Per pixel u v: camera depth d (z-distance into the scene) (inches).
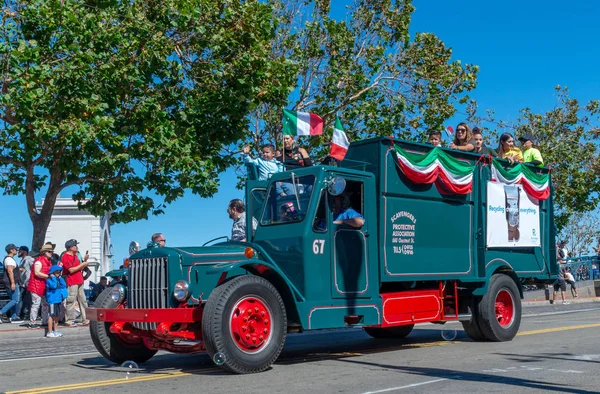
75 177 741.9
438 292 391.2
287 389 253.4
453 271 396.2
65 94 666.2
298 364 323.9
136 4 720.3
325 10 965.8
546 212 476.7
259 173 382.6
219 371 303.6
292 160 404.8
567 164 1437.0
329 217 334.3
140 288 313.1
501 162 440.1
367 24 982.4
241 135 789.2
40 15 664.4
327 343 430.3
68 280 636.7
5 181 740.0
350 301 336.8
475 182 419.2
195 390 256.1
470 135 464.4
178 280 299.3
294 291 317.1
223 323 285.6
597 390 244.8
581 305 948.6
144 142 716.7
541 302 1017.5
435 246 387.2
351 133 986.1
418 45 995.3
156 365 338.6
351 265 341.4
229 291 289.0
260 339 296.8
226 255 319.9
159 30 737.0
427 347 392.5
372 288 349.7
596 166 1430.9
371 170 363.3
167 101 759.1
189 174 748.0
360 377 280.1
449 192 399.2
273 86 786.8
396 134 994.7
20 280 708.7
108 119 658.2
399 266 363.9
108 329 335.3
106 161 676.7
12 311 708.0
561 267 1150.3
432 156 386.3
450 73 979.9
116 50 714.8
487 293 410.9
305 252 321.7
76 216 1438.2
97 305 327.3
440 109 975.6
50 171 726.5
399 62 990.4
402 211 369.4
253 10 772.0
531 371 288.8
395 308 360.5
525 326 523.2
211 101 769.6
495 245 422.6
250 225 348.5
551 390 244.8
